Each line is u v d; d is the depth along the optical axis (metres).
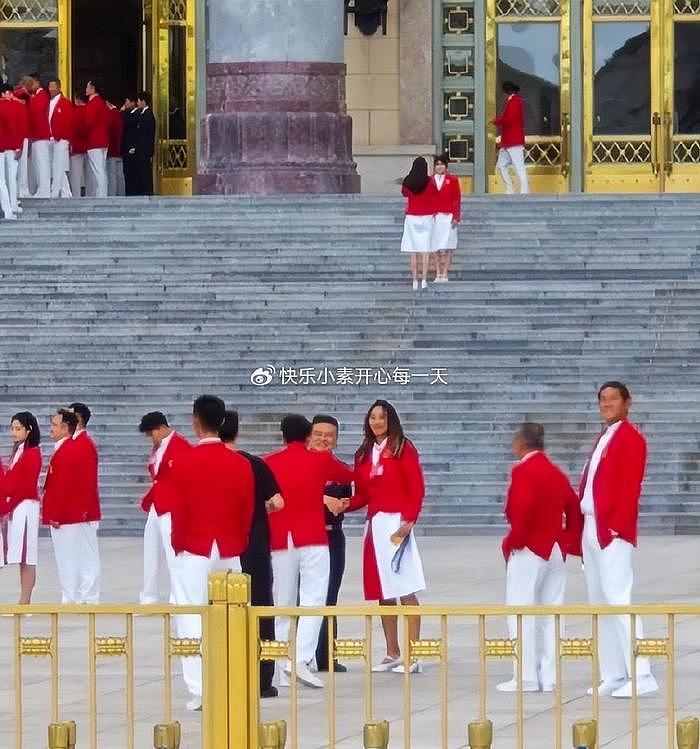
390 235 72.25
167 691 26.30
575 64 93.38
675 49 93.50
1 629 40.88
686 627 40.22
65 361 64.50
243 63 79.50
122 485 58.09
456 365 63.03
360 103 93.25
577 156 93.56
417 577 36.59
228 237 72.19
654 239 71.50
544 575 35.31
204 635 26.08
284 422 36.19
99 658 37.66
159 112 93.19
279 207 74.12
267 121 79.12
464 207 73.56
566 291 66.88
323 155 79.38
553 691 34.72
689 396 60.72
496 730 31.14
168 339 65.44
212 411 33.28
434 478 57.97
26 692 34.25
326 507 36.38
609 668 34.31
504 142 85.06
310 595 35.69
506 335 64.75
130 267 70.62
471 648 38.78
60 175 78.19
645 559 50.97
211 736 25.84
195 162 93.44
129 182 84.44
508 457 58.66
